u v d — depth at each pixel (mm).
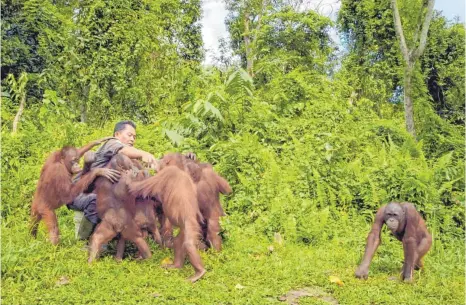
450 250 6426
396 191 7641
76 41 13391
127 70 14117
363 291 4746
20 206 6992
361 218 7539
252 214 7297
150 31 15188
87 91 13711
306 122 10492
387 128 11617
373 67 17250
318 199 7773
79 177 6016
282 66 21234
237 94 10289
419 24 11312
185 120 9625
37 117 10789
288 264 5512
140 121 13914
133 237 5324
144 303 4258
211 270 5230
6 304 4082
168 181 5160
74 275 4832
